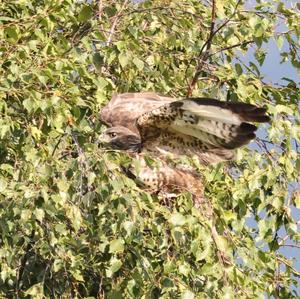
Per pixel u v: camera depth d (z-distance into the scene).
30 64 13.16
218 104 12.64
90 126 14.55
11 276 13.73
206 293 12.81
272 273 14.23
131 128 14.09
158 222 12.84
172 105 13.05
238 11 14.09
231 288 12.43
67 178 12.70
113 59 13.84
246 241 13.27
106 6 14.82
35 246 13.45
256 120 12.55
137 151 13.95
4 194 12.75
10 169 13.05
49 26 13.81
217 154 13.50
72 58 13.64
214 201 13.06
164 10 15.17
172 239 12.91
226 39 14.16
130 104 14.25
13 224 12.97
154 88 15.02
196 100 12.81
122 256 13.33
